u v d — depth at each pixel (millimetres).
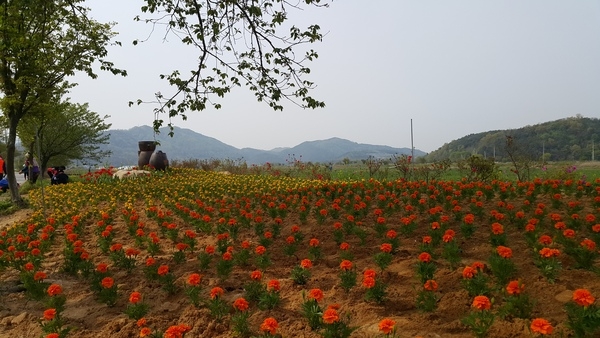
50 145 31547
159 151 27234
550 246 6266
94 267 7117
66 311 5621
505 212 8797
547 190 11336
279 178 23375
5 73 16188
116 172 25781
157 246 8008
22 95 16703
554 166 21844
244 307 4305
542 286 4781
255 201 13602
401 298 5039
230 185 18562
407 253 6914
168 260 7574
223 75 7949
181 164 32594
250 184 19234
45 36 15703
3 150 47656
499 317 4074
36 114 17953
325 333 3865
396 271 6062
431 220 8578
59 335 4531
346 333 3844
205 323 4766
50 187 20484
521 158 17125
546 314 4113
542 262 5125
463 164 18219
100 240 8586
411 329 4137
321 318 4297
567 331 3635
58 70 16656
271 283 4996
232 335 4422
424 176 18734
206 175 25453
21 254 7020
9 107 16578
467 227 7258
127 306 5430
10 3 13742
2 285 6777
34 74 16281
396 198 11633
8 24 13836
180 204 13148
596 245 5824
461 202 11062
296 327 4414
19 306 5941
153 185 20031
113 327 4879
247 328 4371
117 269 7309
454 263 5895
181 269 6992
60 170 24969
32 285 5949
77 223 10234
